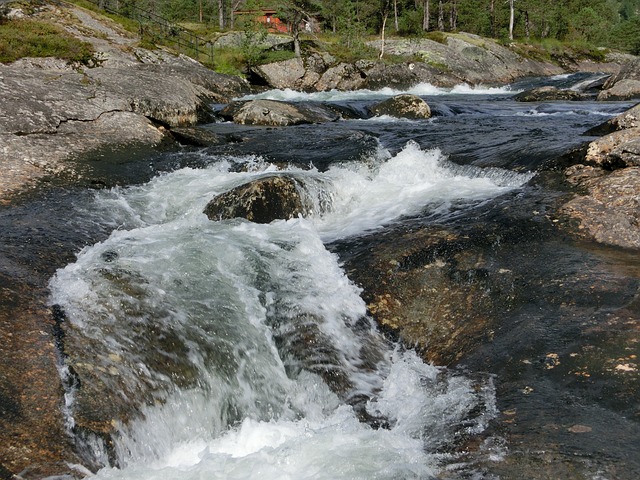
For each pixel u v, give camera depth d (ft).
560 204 21.22
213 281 16.40
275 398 13.67
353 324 16.02
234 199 23.68
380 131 39.09
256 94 78.79
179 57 78.28
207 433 12.62
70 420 11.20
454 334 15.43
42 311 14.11
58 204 23.77
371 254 19.13
